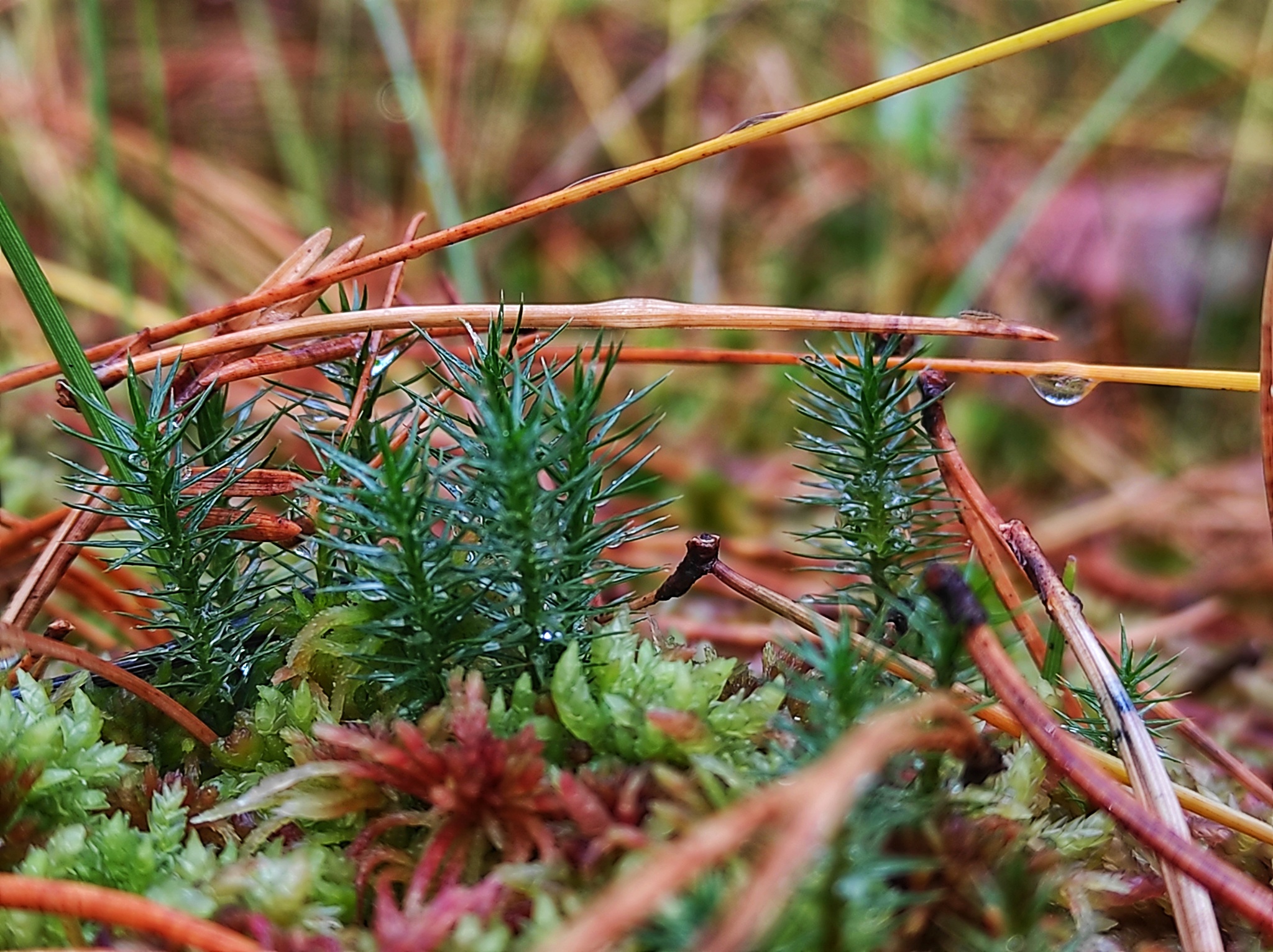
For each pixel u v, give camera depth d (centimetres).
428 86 35
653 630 13
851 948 10
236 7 37
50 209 29
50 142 30
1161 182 34
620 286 33
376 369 13
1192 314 32
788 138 35
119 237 21
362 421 13
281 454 22
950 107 34
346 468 11
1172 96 37
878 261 33
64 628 13
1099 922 11
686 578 13
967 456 29
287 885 11
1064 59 38
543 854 11
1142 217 33
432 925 10
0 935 11
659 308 13
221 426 13
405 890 11
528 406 13
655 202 34
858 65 37
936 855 11
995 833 11
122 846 11
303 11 38
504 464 11
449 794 11
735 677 13
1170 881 11
